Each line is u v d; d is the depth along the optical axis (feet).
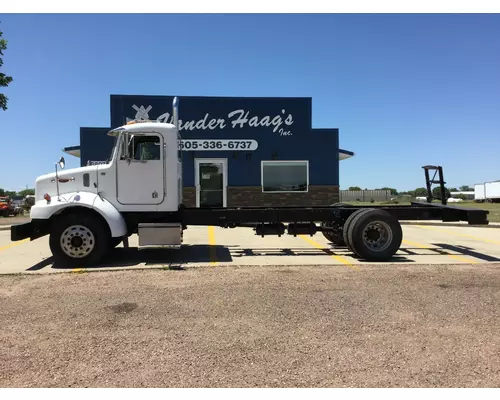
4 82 57.26
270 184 54.34
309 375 11.55
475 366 12.08
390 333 14.65
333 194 54.75
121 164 27.86
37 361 12.47
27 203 31.27
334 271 24.70
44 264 27.35
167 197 28.09
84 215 26.45
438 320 15.97
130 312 16.99
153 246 27.45
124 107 52.44
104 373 11.70
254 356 12.79
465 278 22.86
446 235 44.09
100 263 27.50
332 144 54.80
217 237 41.78
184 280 22.35
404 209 31.45
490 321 15.84
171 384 11.05
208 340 14.06
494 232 46.93
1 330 15.05
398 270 24.99
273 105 54.24
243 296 19.21
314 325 15.47
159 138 28.09
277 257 29.96
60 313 16.89
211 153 53.78
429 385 10.97
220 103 53.83
